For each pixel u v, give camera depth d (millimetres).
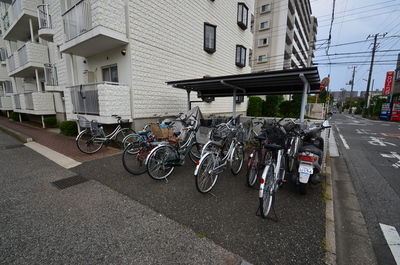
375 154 5980
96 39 5504
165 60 7207
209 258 1828
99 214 2521
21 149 5684
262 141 3346
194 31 8586
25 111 11086
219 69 10727
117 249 1927
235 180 3746
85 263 1755
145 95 6520
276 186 2719
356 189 3590
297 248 1976
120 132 6117
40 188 3252
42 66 10219
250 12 13812
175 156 3740
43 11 9742
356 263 1901
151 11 6465
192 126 4742
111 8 5301
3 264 1718
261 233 2195
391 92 18516
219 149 3486
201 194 3123
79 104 6781
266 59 24688
